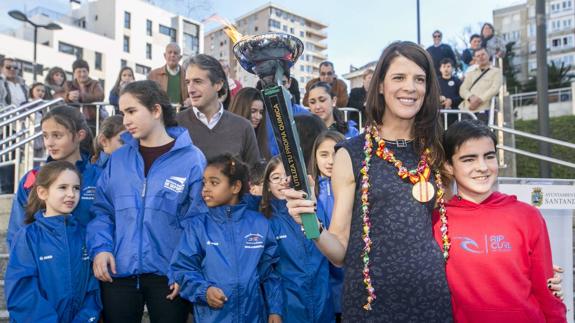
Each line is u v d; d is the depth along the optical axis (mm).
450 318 1722
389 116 1899
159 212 2621
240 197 2902
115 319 2549
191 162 2775
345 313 1780
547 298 1941
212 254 2641
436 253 1759
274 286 2779
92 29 46000
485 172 2004
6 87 7555
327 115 4359
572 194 3039
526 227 1978
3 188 6246
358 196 1831
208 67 3332
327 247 1760
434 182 1885
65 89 7117
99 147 3494
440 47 8242
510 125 8016
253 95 3895
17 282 2506
